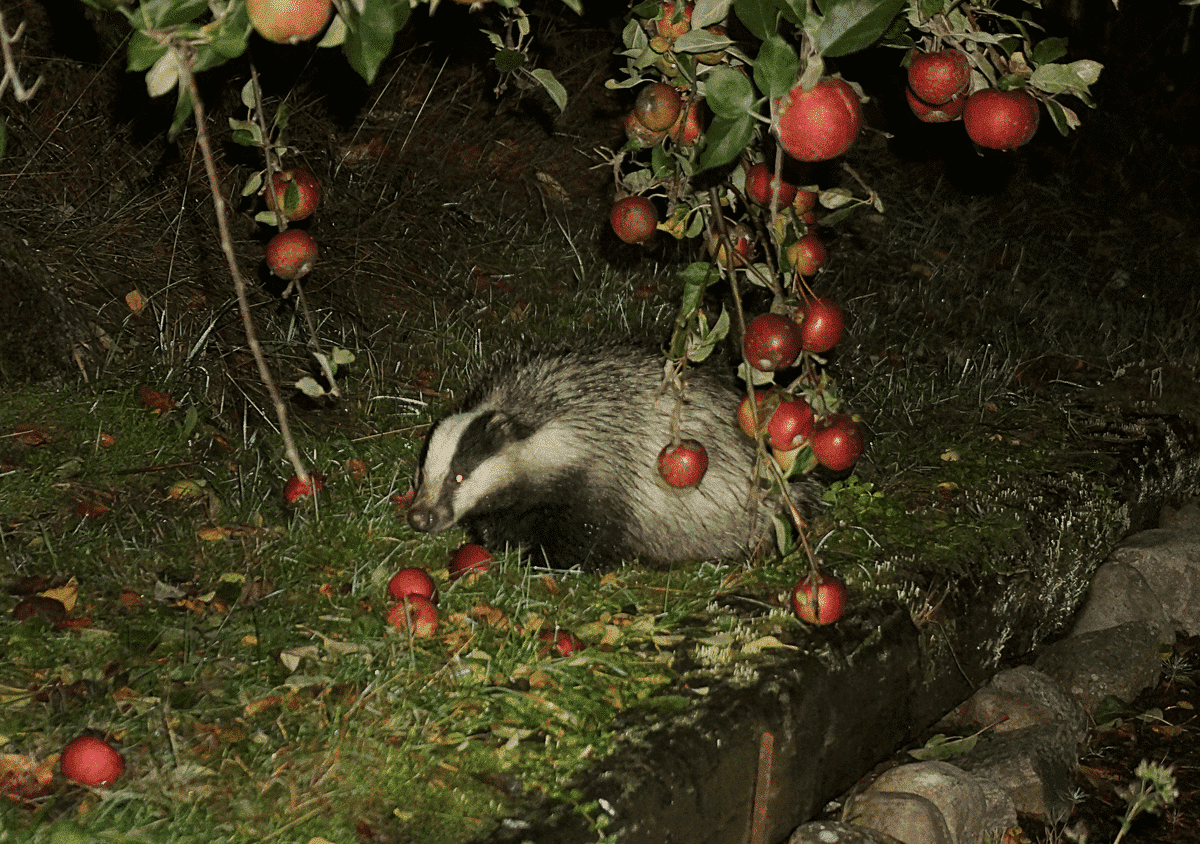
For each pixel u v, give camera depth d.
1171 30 9.14
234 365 4.70
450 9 7.21
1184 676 4.70
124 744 3.53
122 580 3.92
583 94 7.45
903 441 4.91
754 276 3.43
